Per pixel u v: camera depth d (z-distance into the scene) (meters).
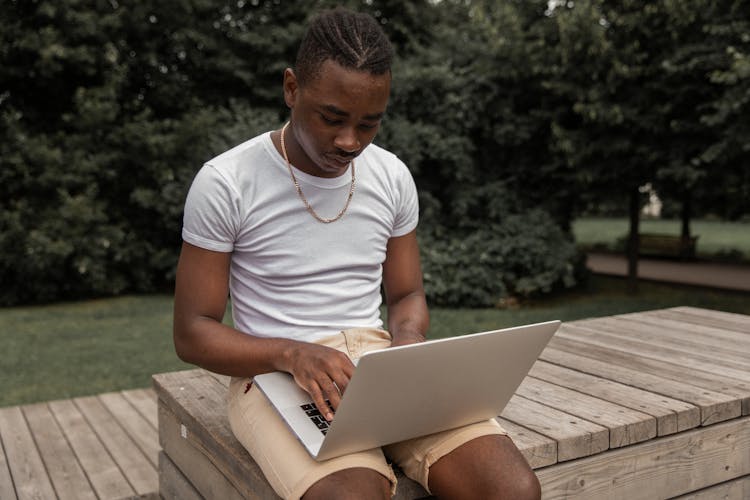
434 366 1.31
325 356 1.37
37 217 8.53
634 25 7.11
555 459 1.80
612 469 1.91
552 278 7.81
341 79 1.34
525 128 8.16
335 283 1.62
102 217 8.70
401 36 10.47
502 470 1.42
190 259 1.52
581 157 7.63
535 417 1.99
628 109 7.19
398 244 1.78
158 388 2.28
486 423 1.58
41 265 8.16
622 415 2.00
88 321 7.31
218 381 2.28
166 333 6.53
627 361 2.62
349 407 1.25
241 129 8.53
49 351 5.76
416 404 1.36
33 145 8.39
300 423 1.38
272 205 1.55
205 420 1.90
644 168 7.81
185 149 9.11
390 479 1.46
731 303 8.00
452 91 8.39
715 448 2.12
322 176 1.57
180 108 10.06
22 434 3.35
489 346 1.36
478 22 8.70
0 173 8.39
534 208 8.54
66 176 8.52
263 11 10.12
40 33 8.31
